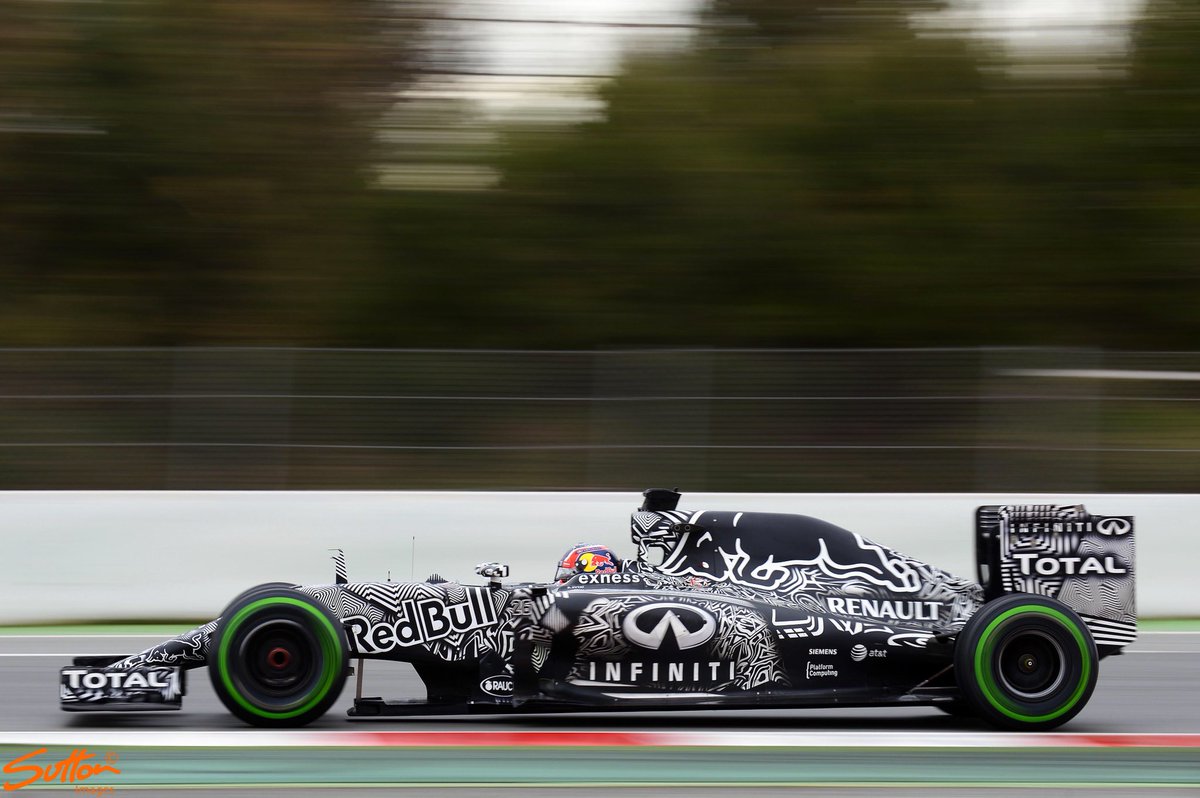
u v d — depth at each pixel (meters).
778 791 16.50
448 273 54.69
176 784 16.55
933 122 56.19
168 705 19.58
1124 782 17.27
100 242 56.41
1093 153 56.62
